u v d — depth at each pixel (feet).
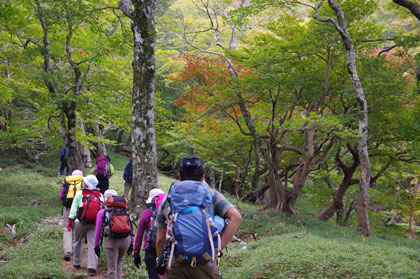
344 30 41.29
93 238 22.74
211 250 9.39
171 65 88.48
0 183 52.11
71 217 22.57
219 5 65.46
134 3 34.06
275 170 51.83
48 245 27.94
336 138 48.62
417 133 47.21
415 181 82.17
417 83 43.93
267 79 46.62
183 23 63.46
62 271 21.84
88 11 39.93
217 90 54.60
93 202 22.50
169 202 10.00
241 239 39.65
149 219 17.20
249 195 81.10
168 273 9.70
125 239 20.10
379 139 54.19
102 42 46.37
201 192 9.80
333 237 39.40
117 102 49.96
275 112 55.36
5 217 33.12
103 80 48.06
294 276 21.84
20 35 45.85
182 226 9.35
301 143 61.98
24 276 20.62
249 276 22.33
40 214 37.45
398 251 30.19
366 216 42.11
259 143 51.57
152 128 34.50
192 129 72.90
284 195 51.52
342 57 50.65
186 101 62.49
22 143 66.44
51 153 88.33
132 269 23.99
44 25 41.88
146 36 34.04
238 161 79.66
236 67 59.06
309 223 46.83
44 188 51.80
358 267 23.16
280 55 47.50
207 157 73.26
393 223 90.58
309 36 44.65
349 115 48.39
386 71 48.39
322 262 23.68
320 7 43.32
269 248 28.45
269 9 54.60
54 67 46.62
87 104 46.80
